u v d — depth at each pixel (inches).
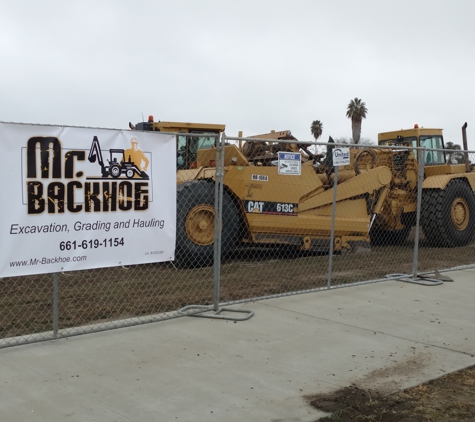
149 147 216.7
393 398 158.7
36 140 189.2
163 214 222.1
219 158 247.4
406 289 308.8
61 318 240.4
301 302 271.9
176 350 195.3
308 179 409.1
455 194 498.0
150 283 319.3
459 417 147.3
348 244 437.1
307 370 178.7
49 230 193.3
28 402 149.3
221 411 146.9
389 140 580.4
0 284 313.6
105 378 167.6
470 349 204.7
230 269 370.6
